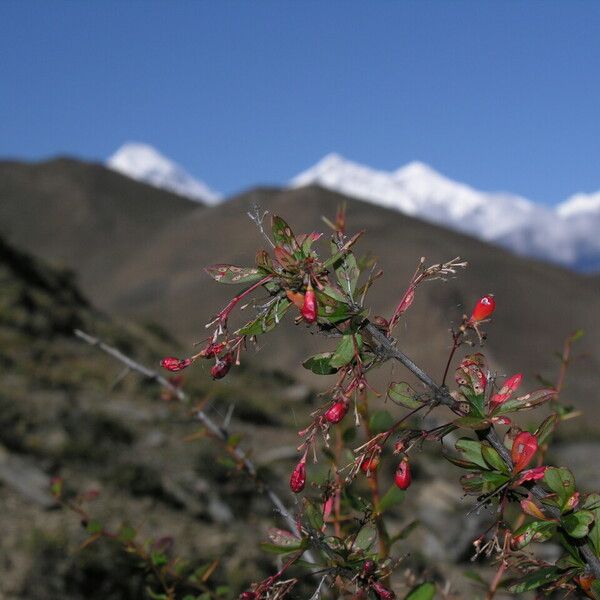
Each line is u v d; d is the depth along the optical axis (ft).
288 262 4.22
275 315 4.17
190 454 36.60
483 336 4.26
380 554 5.90
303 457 4.17
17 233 372.58
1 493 27.22
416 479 41.50
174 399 8.68
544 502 4.29
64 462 32.96
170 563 8.49
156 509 30.66
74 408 40.29
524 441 4.24
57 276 88.38
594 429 83.15
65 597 22.16
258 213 4.29
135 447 37.14
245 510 32.76
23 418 36.58
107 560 23.18
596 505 4.33
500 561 4.33
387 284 192.24
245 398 57.72
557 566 4.32
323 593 6.17
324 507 5.67
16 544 23.62
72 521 25.89
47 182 416.67
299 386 79.10
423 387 4.28
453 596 7.11
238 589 24.49
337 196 330.13
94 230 374.84
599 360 181.78
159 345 79.87
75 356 58.39
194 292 273.95
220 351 4.19
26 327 61.72
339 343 4.18
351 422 6.79
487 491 4.27
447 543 33.55
